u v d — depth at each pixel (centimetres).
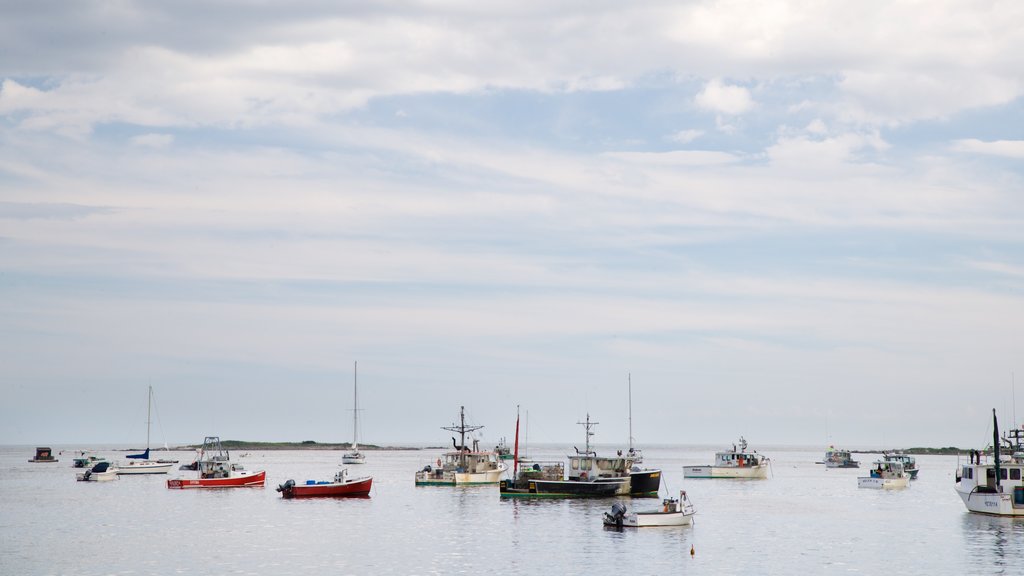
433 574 8219
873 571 8381
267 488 18312
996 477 11806
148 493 17150
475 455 18438
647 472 14962
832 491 18250
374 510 13525
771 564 8706
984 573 8300
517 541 10094
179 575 8206
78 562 8881
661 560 8894
